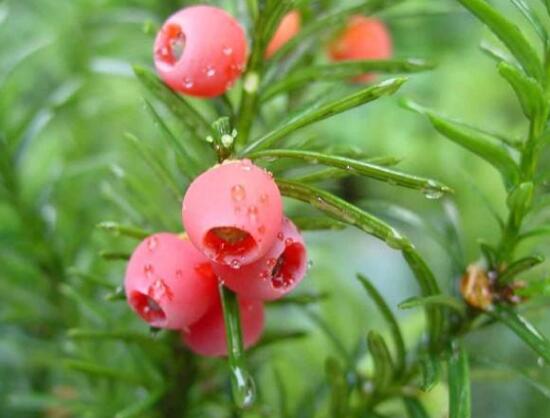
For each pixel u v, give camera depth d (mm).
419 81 296
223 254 125
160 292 133
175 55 143
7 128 188
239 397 131
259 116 175
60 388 202
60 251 194
